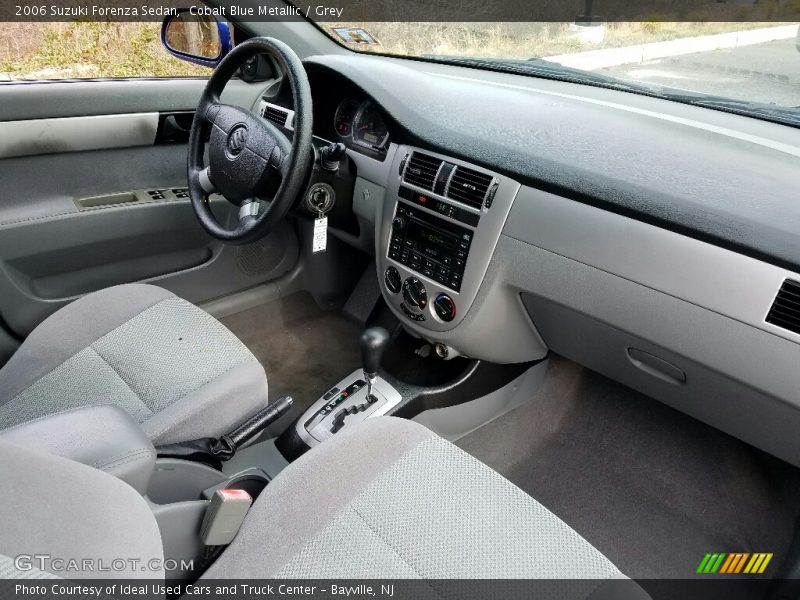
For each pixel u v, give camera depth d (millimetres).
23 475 667
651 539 1729
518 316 1700
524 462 1954
